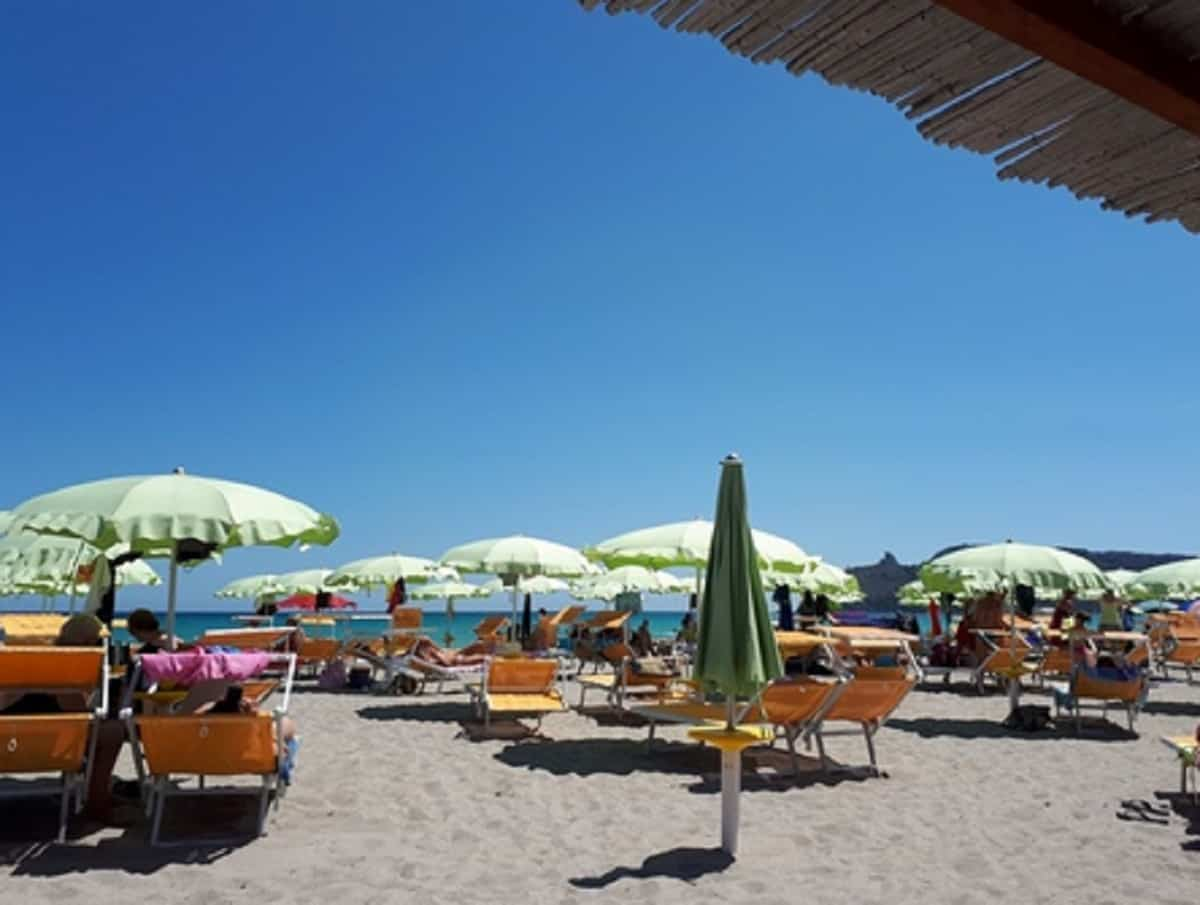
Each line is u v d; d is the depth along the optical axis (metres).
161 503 5.32
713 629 4.76
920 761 7.29
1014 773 6.87
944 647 12.94
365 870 4.38
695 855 4.70
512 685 8.34
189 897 4.01
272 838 4.86
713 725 6.18
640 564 9.99
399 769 6.62
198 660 5.00
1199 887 4.34
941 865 4.64
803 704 6.59
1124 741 8.36
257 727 4.79
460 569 9.97
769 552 8.18
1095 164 2.23
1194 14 1.70
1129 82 1.80
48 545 8.80
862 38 1.90
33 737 4.66
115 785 5.77
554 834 5.05
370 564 15.02
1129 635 10.31
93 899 3.98
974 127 2.13
